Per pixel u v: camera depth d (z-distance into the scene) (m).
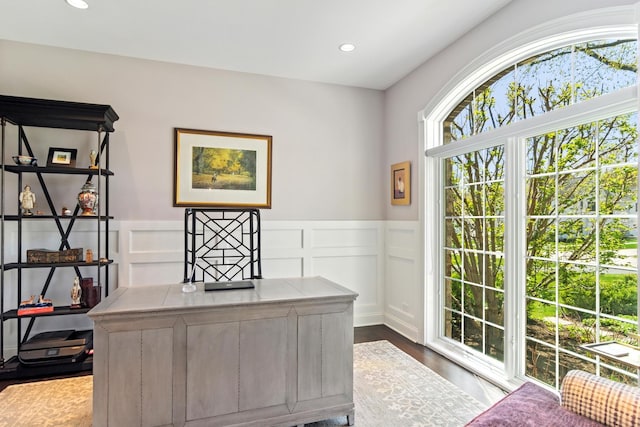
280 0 2.62
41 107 2.89
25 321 3.29
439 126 3.67
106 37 3.18
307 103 4.16
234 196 3.87
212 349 1.98
